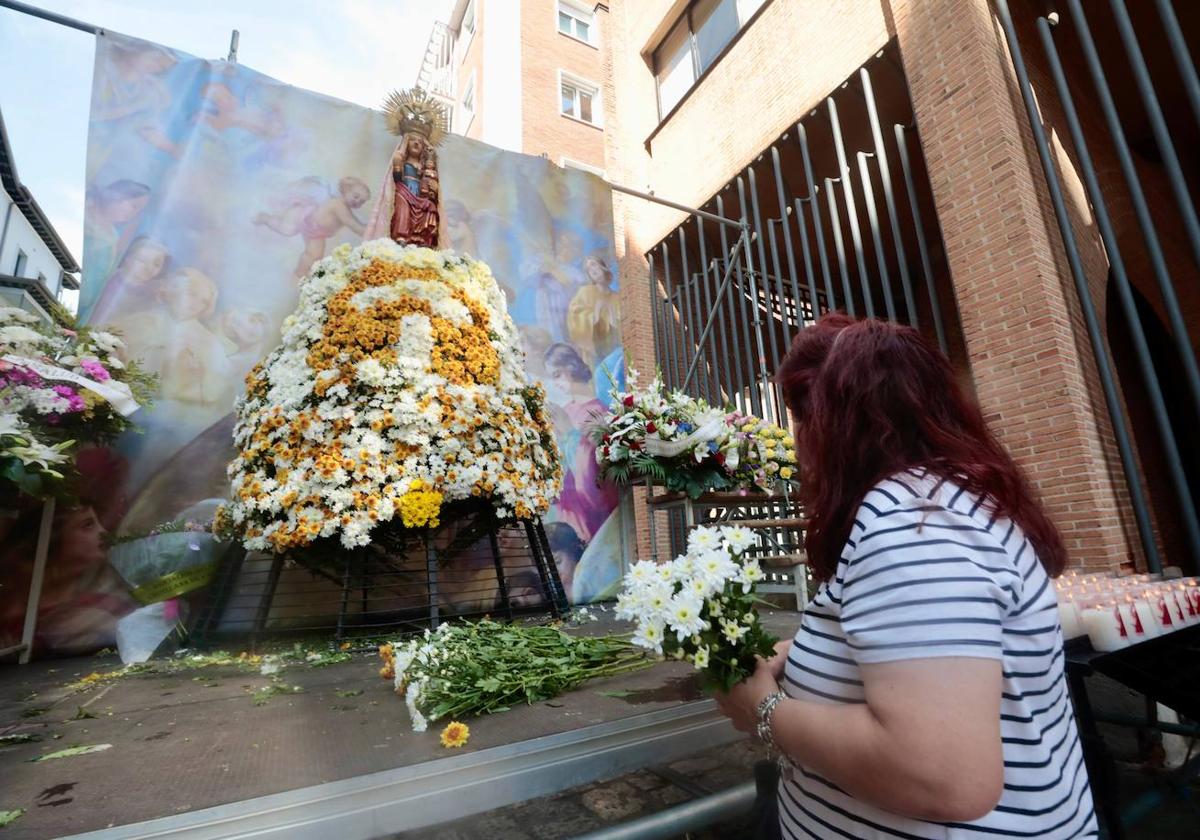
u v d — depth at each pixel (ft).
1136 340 10.18
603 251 18.29
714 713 4.92
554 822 3.69
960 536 2.14
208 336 12.25
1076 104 17.08
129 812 3.42
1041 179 13.46
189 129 12.82
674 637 3.00
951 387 2.69
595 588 16.22
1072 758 2.31
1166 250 18.97
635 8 27.30
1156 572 10.37
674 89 25.50
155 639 9.62
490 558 14.51
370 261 13.03
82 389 10.15
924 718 1.82
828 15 17.62
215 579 10.85
